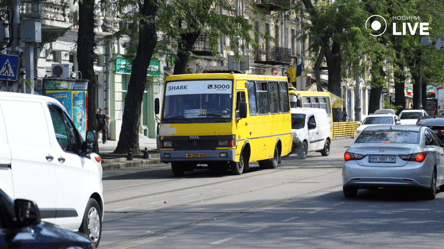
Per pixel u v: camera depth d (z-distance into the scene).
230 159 21.25
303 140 29.69
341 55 47.41
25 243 4.73
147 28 29.20
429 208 13.54
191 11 28.83
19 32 22.62
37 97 8.67
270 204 14.30
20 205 4.66
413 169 14.39
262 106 23.89
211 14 30.31
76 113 24.09
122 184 19.62
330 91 47.78
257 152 23.30
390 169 14.47
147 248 9.46
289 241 9.82
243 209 13.54
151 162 28.45
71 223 8.85
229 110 21.42
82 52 26.83
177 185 18.98
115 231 11.05
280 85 26.14
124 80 43.19
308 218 12.17
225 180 20.30
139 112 30.09
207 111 21.50
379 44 45.56
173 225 11.59
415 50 57.59
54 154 8.61
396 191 16.95
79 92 24.16
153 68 43.62
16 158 7.95
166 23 28.52
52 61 35.38
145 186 18.89
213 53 33.00
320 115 32.16
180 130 21.55
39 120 8.52
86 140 9.48
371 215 12.52
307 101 39.81
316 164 26.50
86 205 9.26
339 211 13.10
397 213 12.79
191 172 24.16
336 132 52.69
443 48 57.34
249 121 22.56
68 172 8.85
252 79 23.17
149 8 28.75
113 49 40.81
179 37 29.05
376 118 37.78
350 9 42.78
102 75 40.94
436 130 20.33
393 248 9.19
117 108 42.12
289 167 25.31
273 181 19.69
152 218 12.52
